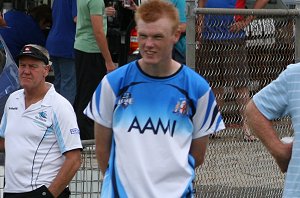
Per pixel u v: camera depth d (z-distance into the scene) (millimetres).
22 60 13617
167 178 10805
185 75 10945
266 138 11516
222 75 16906
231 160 17391
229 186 17422
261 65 17297
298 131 11117
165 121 10812
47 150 13734
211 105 11039
